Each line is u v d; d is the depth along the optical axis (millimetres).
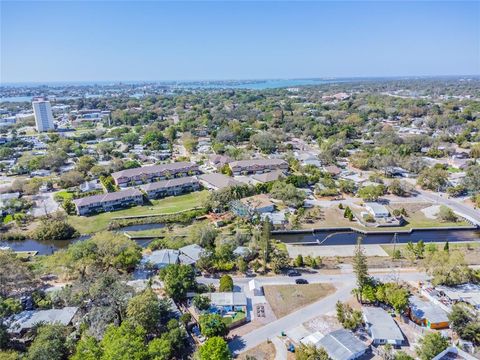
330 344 47312
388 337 49031
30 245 86562
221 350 43344
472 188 109250
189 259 71625
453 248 79562
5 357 41062
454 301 57906
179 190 117938
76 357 41781
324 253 78688
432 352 43812
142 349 42500
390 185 113312
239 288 64312
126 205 106562
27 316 53281
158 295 61438
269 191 112188
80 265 65438
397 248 80688
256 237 79750
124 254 68438
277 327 53562
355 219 95812
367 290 57250
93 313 50406
